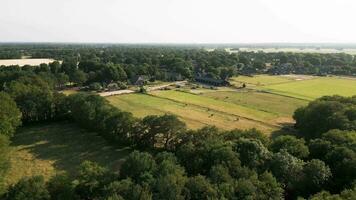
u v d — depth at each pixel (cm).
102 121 9831
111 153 8862
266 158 6366
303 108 11662
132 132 9231
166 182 5116
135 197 4906
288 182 6006
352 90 19600
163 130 8694
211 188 5112
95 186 5506
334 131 7800
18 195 5066
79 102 10912
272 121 12825
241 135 7575
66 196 5259
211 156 6291
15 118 9731
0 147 7288
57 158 8462
